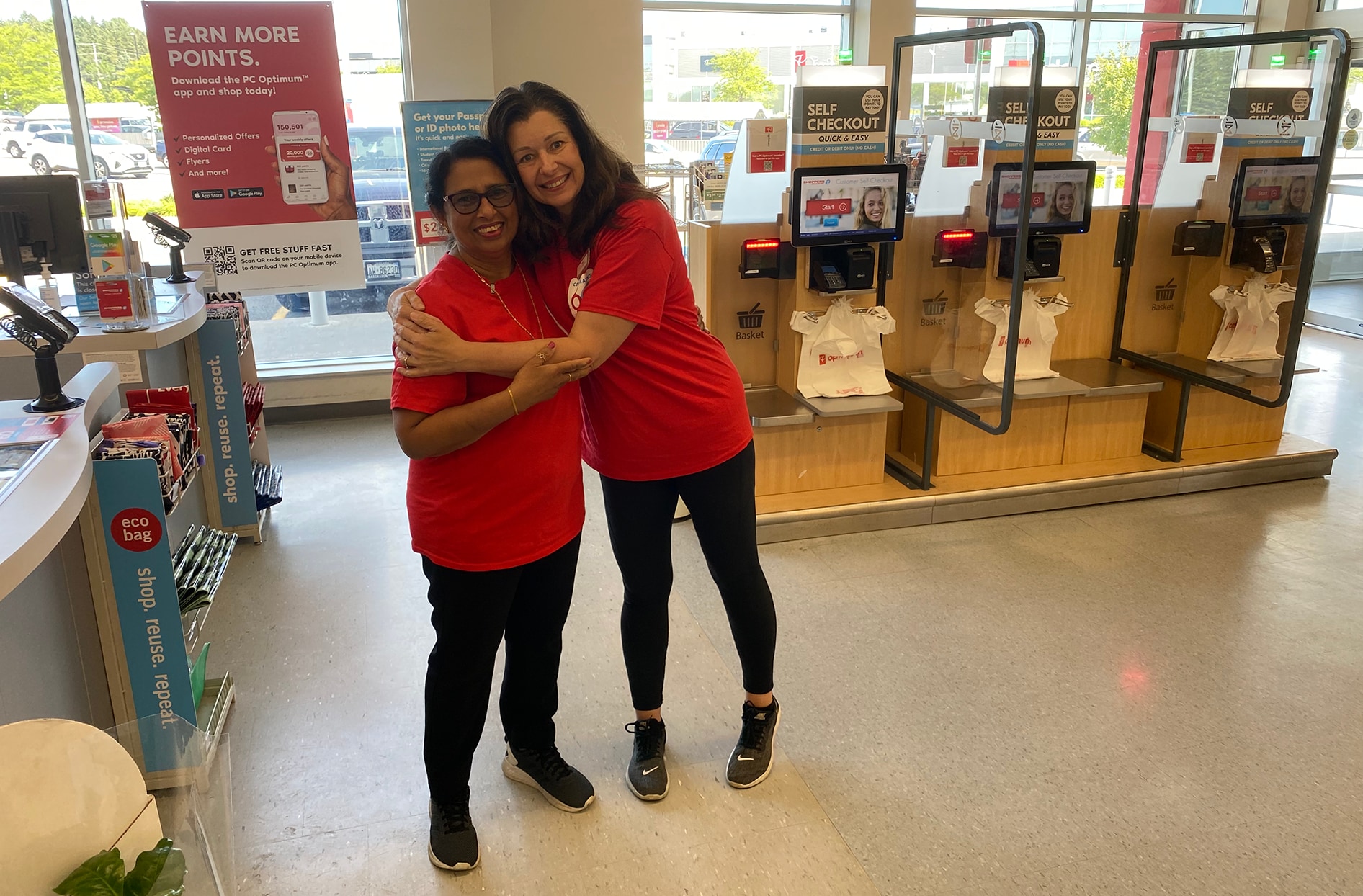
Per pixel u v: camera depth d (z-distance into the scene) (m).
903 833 2.01
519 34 5.21
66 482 1.48
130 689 2.11
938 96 3.72
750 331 3.70
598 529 3.69
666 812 2.08
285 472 4.35
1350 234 6.86
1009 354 3.11
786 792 2.14
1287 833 2.01
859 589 3.13
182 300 3.22
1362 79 6.71
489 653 1.79
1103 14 6.84
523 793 2.14
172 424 2.28
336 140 4.69
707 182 3.82
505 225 1.56
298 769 2.23
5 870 0.99
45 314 1.91
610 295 1.61
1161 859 1.93
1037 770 2.22
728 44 6.21
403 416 1.56
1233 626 2.88
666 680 2.60
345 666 2.69
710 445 1.85
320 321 5.50
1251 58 4.17
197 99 4.49
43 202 3.01
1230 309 3.82
